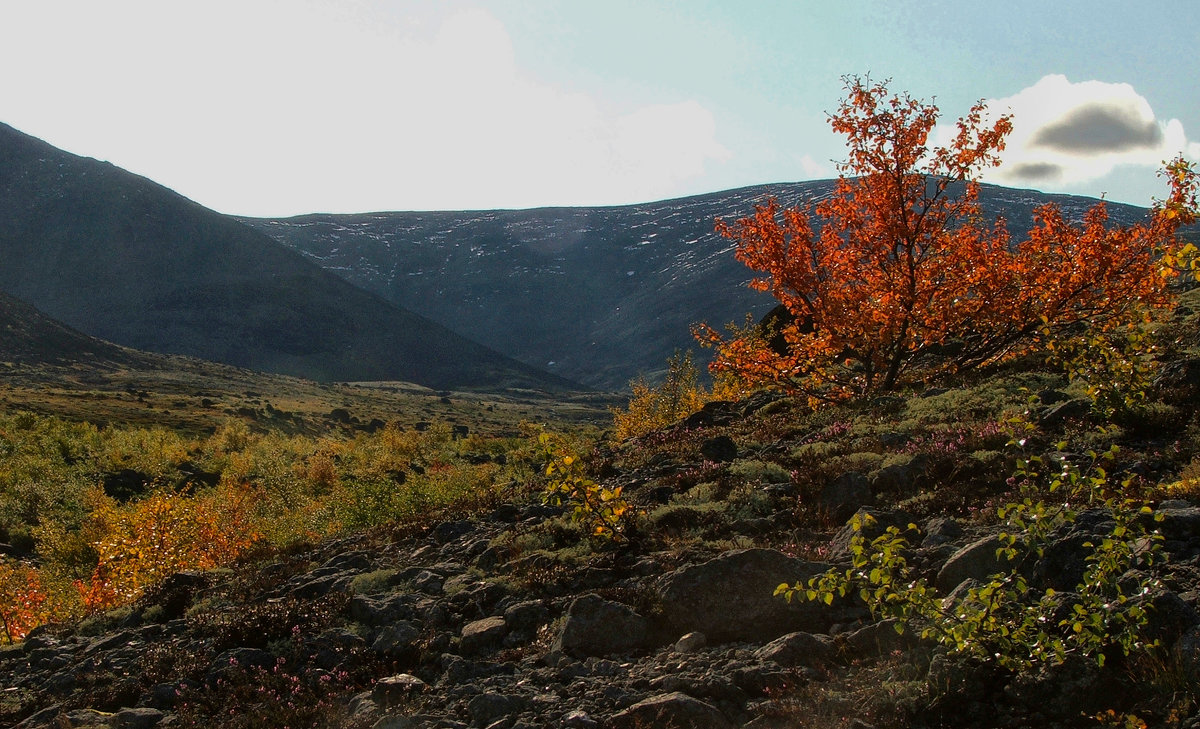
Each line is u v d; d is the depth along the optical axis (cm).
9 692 997
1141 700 571
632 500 1375
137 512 2308
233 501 2848
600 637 829
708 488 1309
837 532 1033
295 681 867
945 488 1100
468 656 880
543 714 710
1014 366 2130
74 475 4856
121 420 10425
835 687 675
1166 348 1658
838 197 2395
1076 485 754
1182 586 674
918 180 2266
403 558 1303
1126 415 1219
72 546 3250
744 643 800
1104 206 2305
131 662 1016
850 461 1308
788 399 2517
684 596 838
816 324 2417
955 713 620
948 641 644
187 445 7244
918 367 2608
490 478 3288
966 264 2273
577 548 1123
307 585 1191
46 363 19375
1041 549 709
